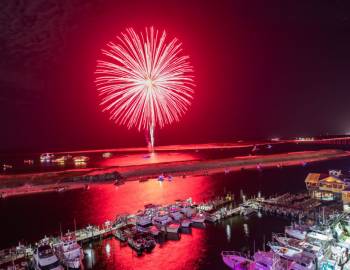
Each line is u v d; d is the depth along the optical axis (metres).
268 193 95.75
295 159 185.62
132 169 152.50
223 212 70.69
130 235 58.97
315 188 85.00
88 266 49.59
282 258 46.38
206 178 129.88
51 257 47.31
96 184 121.75
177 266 49.09
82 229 63.12
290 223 65.69
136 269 48.47
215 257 51.69
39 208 89.12
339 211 66.44
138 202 91.38
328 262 44.31
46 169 183.50
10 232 69.44
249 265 46.75
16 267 48.12
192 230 63.75
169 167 158.25
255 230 62.69
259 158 183.50
